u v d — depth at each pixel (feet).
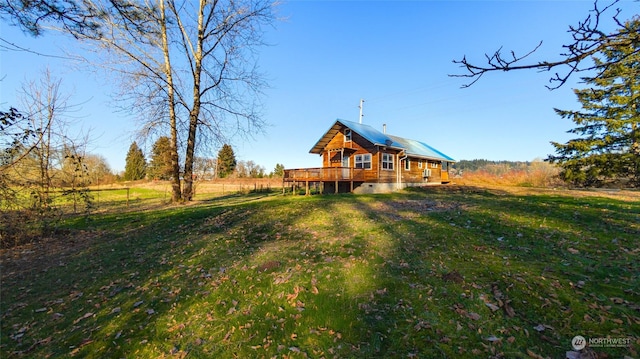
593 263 16.72
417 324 11.94
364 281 15.93
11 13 14.79
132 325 13.57
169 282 18.12
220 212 40.04
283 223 32.04
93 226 35.68
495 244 20.90
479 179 96.68
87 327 13.67
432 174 87.35
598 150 64.85
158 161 92.07
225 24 56.13
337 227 28.99
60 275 20.42
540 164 97.81
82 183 35.09
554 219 26.73
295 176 65.57
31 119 28.22
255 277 17.72
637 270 15.46
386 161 68.74
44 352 12.00
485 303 13.01
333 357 10.55
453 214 31.53
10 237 28.07
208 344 11.87
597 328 10.94
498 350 10.21
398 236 23.91
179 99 55.06
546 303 12.69
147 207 52.37
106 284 18.43
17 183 28.53
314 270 17.94
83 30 17.22
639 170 56.34
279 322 12.91
